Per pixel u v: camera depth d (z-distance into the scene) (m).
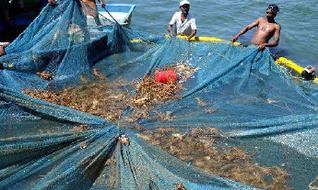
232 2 14.03
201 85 6.86
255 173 5.15
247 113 6.23
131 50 8.35
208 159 5.33
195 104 6.46
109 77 7.38
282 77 7.32
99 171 4.89
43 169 4.88
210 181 4.76
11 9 10.29
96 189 4.65
